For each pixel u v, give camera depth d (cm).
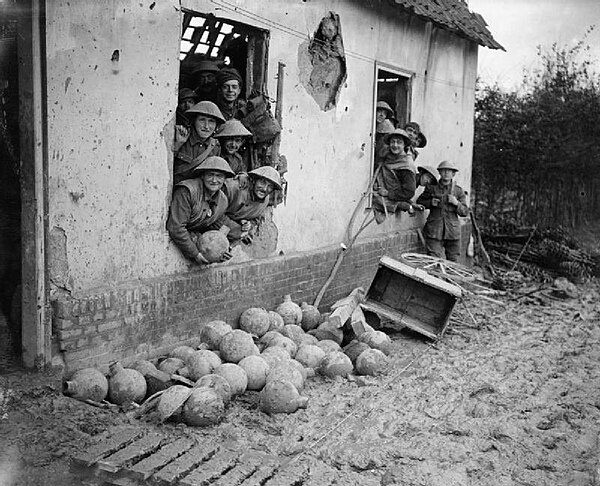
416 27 1276
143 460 522
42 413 568
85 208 644
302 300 983
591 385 819
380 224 1213
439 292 977
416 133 1257
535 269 1496
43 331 609
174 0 720
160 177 727
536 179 1778
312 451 596
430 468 581
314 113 996
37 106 586
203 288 790
